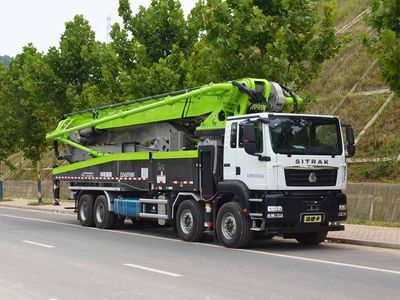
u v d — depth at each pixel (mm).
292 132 12984
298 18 17312
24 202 34656
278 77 16906
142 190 16672
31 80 28734
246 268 10477
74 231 17797
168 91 22062
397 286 8703
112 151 19422
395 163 20891
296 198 12852
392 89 13000
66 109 28844
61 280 9430
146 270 10312
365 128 23719
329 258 11812
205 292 8375
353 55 28938
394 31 12617
